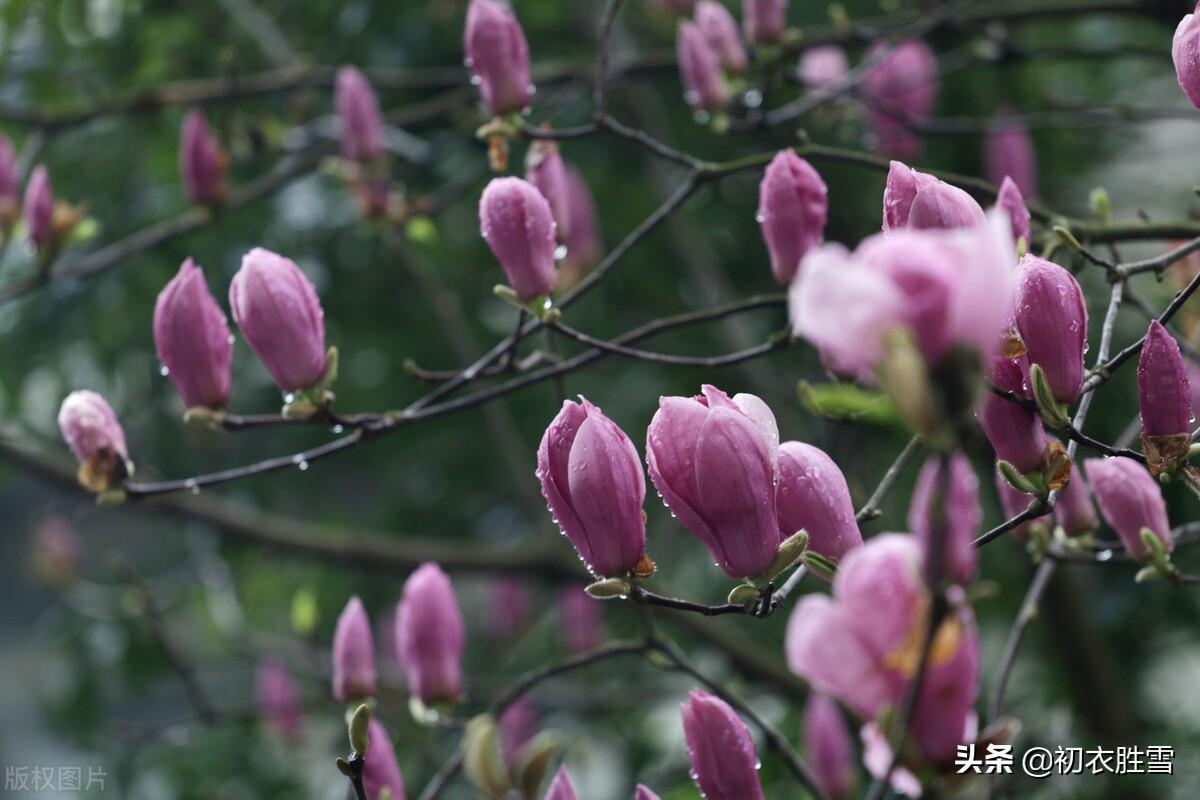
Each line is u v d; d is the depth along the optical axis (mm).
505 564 2631
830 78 2451
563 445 1874
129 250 2395
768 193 2061
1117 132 2908
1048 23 2797
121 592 3188
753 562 1854
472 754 1976
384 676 3133
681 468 1853
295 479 3154
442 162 2859
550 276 2047
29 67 2732
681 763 2770
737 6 2908
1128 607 2695
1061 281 1883
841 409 2016
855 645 1770
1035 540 2064
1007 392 1884
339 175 2410
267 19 2803
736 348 2789
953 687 1776
